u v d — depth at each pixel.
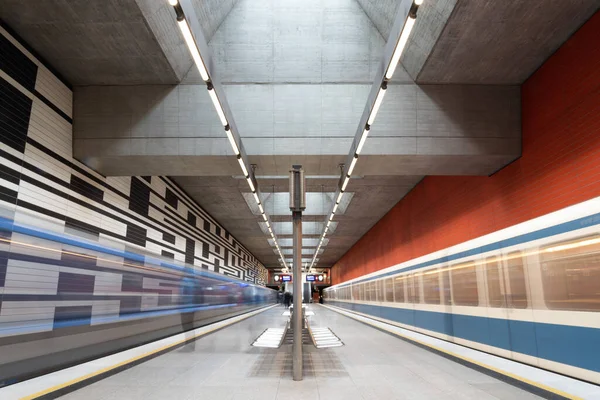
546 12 7.61
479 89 10.21
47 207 8.52
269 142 10.62
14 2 7.02
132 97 10.02
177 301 12.09
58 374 5.22
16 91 7.67
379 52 10.95
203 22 10.13
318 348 9.45
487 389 5.39
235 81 10.88
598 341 4.63
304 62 10.91
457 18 7.85
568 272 5.17
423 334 10.58
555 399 4.82
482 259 7.42
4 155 7.23
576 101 8.02
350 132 10.68
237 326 16.77
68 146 9.52
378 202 21.67
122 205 12.07
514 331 6.31
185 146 9.96
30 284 5.93
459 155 10.05
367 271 30.78
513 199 10.37
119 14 7.53
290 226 29.45
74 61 8.86
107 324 7.05
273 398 4.93
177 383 5.71
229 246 29.97
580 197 7.86
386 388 5.43
